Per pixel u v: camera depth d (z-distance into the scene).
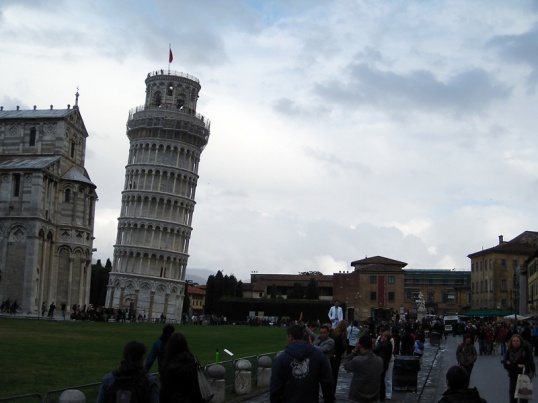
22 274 92.38
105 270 168.88
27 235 92.88
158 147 145.62
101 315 95.00
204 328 93.06
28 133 103.50
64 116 102.50
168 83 151.12
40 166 94.06
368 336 17.19
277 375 12.34
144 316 130.12
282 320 145.88
